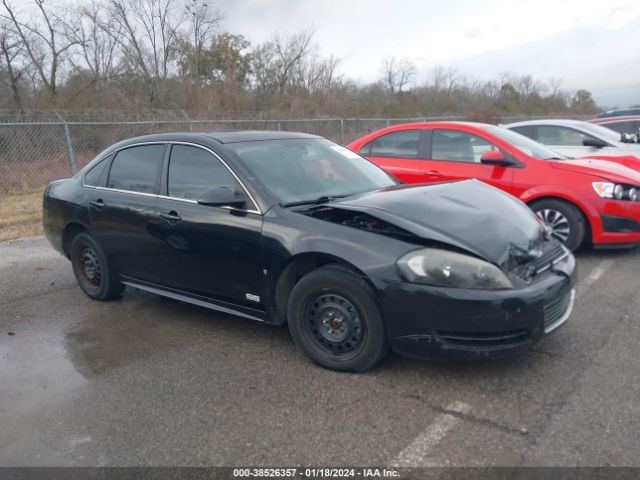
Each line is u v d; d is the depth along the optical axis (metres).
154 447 2.90
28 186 12.51
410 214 3.50
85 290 5.39
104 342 4.32
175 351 4.09
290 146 4.61
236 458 2.78
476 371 3.55
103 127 14.47
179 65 27.14
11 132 12.84
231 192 3.86
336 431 2.97
